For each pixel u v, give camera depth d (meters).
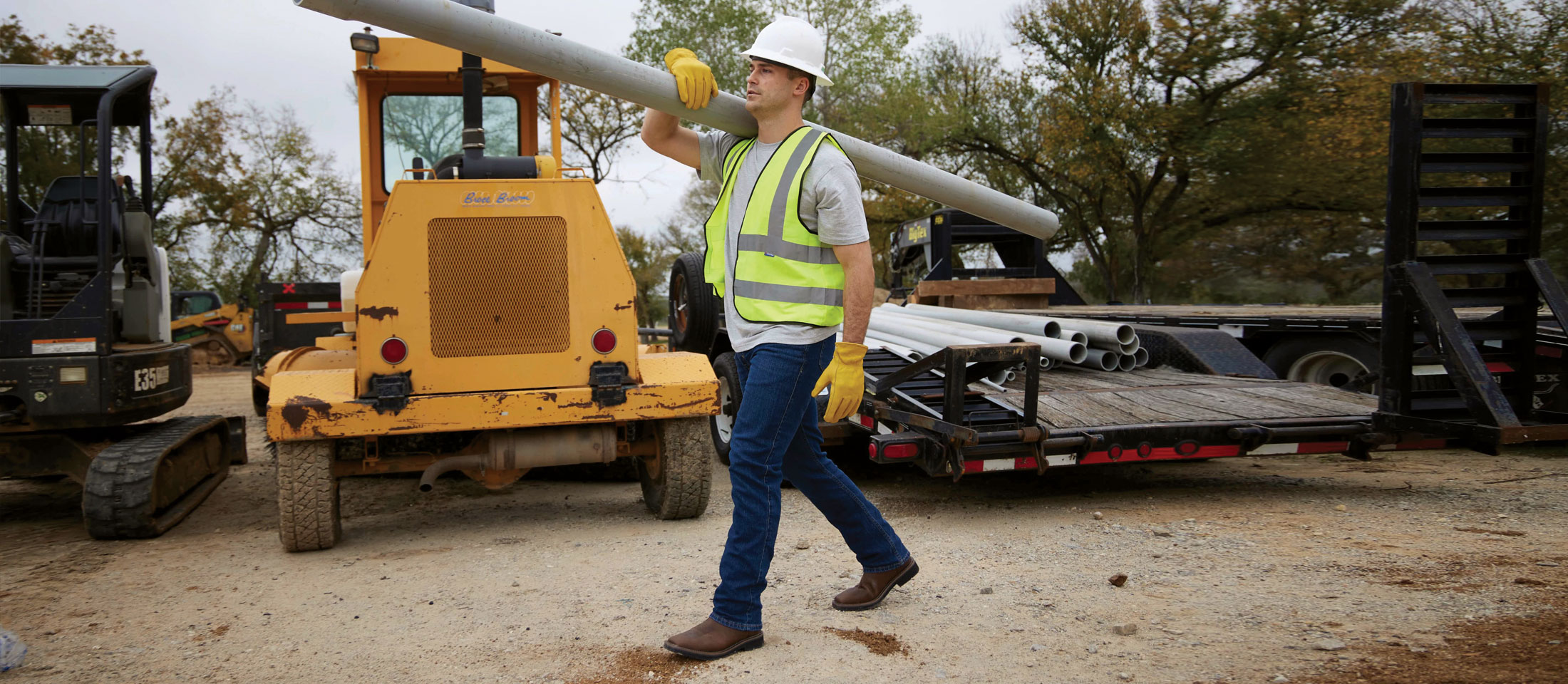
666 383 4.81
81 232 5.65
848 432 6.20
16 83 5.26
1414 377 6.10
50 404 4.93
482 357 4.64
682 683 2.75
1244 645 2.89
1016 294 10.25
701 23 31.48
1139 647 2.92
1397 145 4.82
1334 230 24.52
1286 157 23.42
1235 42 24.31
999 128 28.45
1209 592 3.45
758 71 3.03
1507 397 4.97
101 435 5.70
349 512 5.65
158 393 5.60
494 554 4.42
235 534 5.08
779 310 2.89
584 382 4.77
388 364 4.52
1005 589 3.58
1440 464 6.17
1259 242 26.16
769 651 2.98
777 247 2.91
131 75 5.48
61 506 6.30
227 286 34.62
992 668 2.80
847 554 4.20
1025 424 4.67
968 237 10.98
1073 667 2.78
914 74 31.05
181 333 22.42
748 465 2.93
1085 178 26.56
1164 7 25.06
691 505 5.02
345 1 2.69
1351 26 23.42
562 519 5.24
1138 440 4.80
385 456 4.82
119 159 6.32
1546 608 3.10
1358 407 5.29
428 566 4.23
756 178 2.99
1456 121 4.82
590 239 4.78
